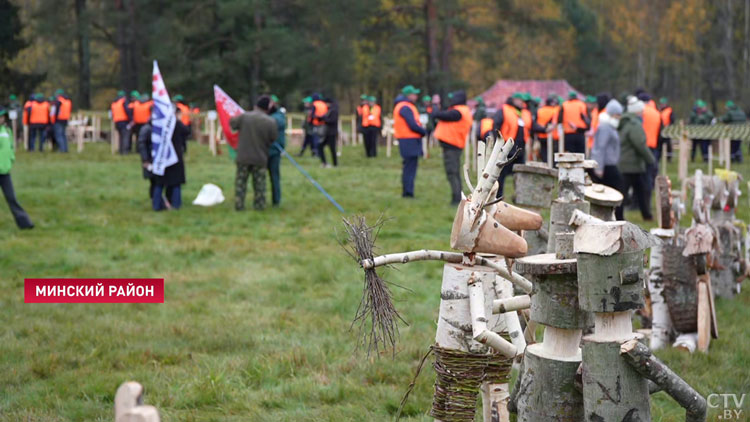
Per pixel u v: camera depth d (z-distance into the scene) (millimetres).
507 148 3607
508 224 3840
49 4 50375
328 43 48188
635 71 69312
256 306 8531
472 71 63469
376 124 28375
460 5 49781
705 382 5941
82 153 29781
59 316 8102
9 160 13305
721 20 66750
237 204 15539
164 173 15539
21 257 11156
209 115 28844
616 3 69500
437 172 23875
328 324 7734
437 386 3814
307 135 28594
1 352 6824
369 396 5777
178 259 11133
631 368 3348
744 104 61688
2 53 49812
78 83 58688
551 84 40562
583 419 3650
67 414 5492
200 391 5836
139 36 49500
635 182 14000
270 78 48125
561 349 3721
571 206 4805
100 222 14258
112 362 6633
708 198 7531
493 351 4055
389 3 52031
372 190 18953
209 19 48562
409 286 9297
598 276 3338
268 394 5871
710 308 6766
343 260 10891
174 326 7621
